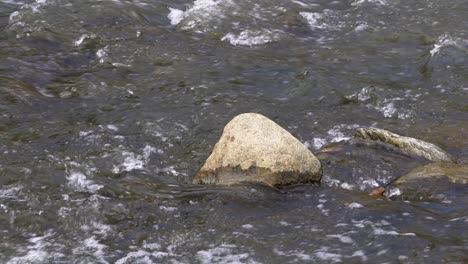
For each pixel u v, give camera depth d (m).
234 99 22.97
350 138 20.66
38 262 15.29
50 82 23.75
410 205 17.27
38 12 28.77
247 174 18.14
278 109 22.45
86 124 21.17
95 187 17.94
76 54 25.75
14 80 23.42
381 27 28.80
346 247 15.73
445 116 22.22
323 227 16.45
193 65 25.28
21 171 18.36
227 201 17.31
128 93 23.14
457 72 24.97
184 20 28.98
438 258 15.23
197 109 22.20
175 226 16.55
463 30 28.20
